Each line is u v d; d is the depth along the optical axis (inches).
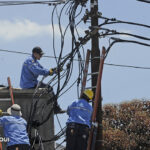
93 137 868.0
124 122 2682.1
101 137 964.0
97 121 969.5
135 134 2613.2
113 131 2603.3
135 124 2632.9
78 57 1031.0
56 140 1032.8
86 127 864.9
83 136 858.8
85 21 1029.8
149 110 2726.4
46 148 1037.8
